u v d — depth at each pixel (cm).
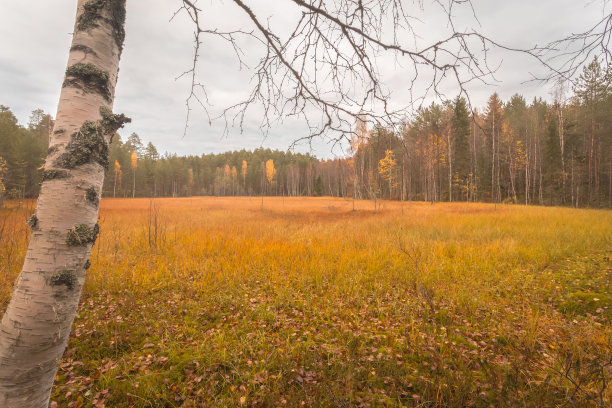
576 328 344
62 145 112
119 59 134
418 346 319
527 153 3466
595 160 2895
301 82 183
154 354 312
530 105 4159
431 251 723
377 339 343
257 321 391
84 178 112
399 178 2722
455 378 248
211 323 389
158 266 612
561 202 3172
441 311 410
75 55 118
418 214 1788
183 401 247
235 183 7856
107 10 124
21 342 104
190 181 7712
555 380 243
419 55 168
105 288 494
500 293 479
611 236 876
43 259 106
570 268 599
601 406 191
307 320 396
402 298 465
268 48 177
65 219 108
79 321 381
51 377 113
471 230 1121
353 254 712
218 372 282
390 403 236
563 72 153
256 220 1656
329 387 237
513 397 216
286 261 664
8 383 104
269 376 272
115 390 254
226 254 718
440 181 3644
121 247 808
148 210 2223
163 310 418
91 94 117
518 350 301
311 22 174
